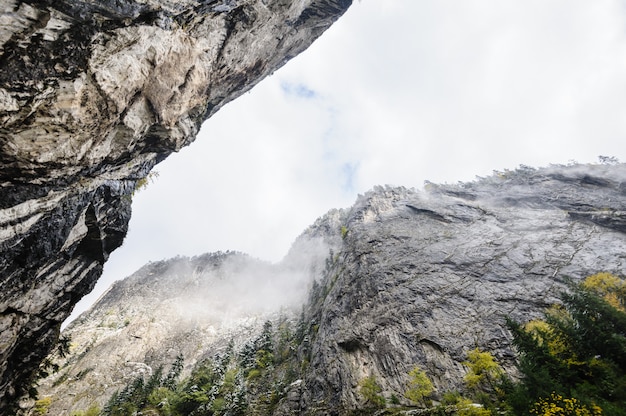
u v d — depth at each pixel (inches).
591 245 2245.3
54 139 575.2
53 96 529.3
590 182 3134.8
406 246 2790.4
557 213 2783.0
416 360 1724.9
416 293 2212.1
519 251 2381.9
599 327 1027.3
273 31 1182.3
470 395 1413.6
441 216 3189.0
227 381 2319.1
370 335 2020.2
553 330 1173.7
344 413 1601.9
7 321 801.6
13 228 633.0
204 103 1081.4
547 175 3486.7
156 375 2519.7
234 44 1033.5
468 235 2751.0
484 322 1834.4
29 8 453.4
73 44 521.7
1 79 467.8
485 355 1421.0
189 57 837.2
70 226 806.5
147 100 768.9
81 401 2837.1
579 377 972.6
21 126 521.7
